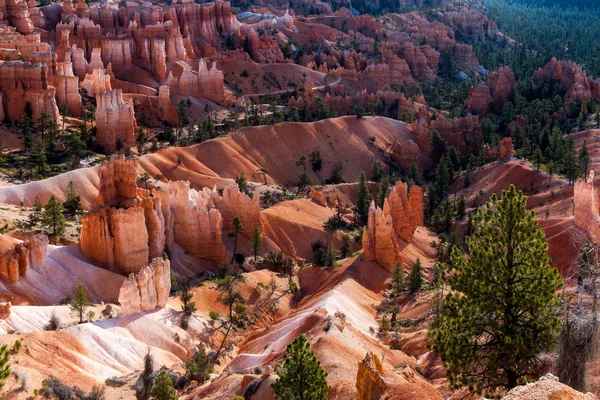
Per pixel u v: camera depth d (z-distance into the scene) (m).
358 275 121.50
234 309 108.88
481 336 47.25
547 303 42.94
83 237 111.00
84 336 79.25
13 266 93.69
